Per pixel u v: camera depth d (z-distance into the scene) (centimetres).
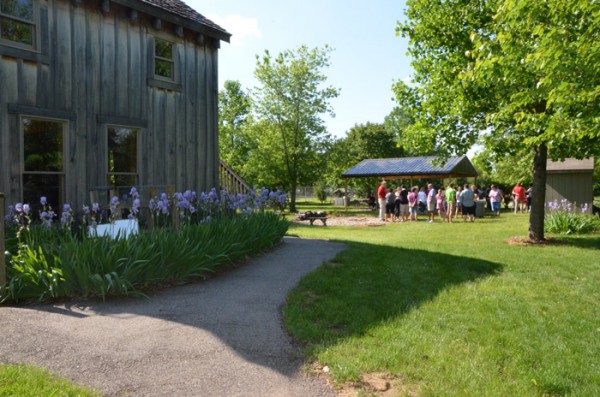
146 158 1067
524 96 831
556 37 641
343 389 350
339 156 3488
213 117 1270
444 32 1276
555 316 566
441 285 700
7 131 810
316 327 480
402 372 378
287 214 2977
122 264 588
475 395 341
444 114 1302
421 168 3188
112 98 991
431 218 2186
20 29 836
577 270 859
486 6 1183
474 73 836
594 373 397
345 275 727
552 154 1194
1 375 341
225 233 786
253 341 440
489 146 1277
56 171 892
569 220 1580
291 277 706
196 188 1208
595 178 2905
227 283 661
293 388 350
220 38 1259
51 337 430
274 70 3347
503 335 479
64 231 796
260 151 3441
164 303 550
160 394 336
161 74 1121
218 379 361
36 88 854
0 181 799
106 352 402
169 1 1165
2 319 475
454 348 434
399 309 553
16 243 668
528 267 883
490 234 1500
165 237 658
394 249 1038
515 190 2819
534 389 360
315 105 3381
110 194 948
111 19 994
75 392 326
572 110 740
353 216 2775
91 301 548
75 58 921
